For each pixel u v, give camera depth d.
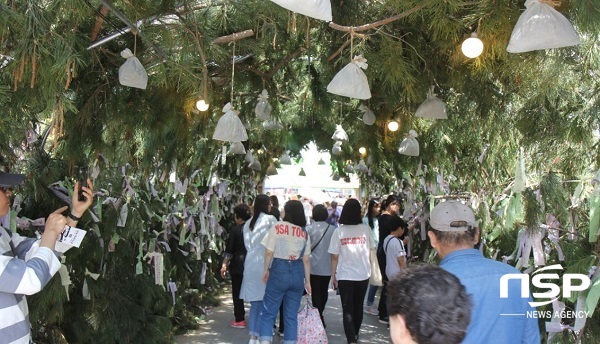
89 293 3.65
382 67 2.78
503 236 3.00
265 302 4.59
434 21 2.29
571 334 2.45
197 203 6.16
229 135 3.15
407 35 3.03
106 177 4.02
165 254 5.27
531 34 1.84
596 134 2.62
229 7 3.02
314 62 4.35
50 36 1.77
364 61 2.51
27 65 1.76
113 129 3.44
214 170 7.05
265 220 5.07
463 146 5.04
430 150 5.21
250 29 3.24
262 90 4.24
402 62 2.75
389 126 4.40
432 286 1.17
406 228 6.70
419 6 2.21
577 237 2.57
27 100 2.01
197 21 2.77
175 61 2.75
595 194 2.18
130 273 4.39
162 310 5.26
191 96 3.39
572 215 2.54
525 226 2.69
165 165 4.61
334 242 5.16
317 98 4.49
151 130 3.52
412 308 1.16
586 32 2.04
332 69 3.59
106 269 4.08
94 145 3.23
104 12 2.50
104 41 2.62
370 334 5.83
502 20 2.19
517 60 2.50
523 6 2.23
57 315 3.14
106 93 3.12
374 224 8.33
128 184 4.23
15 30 1.71
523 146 2.91
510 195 2.88
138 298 4.48
